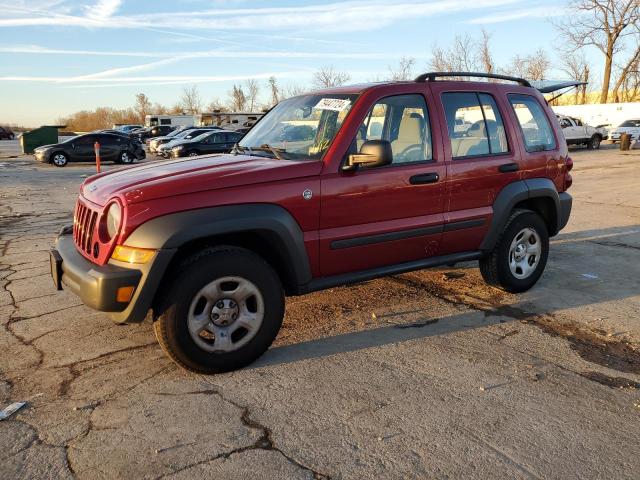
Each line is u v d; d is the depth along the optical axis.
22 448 2.77
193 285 3.33
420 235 4.29
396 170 4.09
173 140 24.61
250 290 3.54
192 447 2.78
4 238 7.89
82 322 4.46
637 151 25.58
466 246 4.69
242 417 3.06
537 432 2.92
